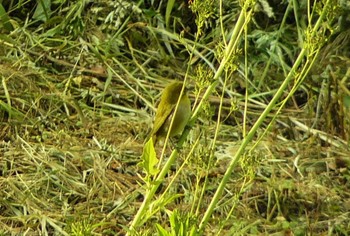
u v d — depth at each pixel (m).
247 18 6.44
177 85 8.20
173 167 10.61
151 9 13.88
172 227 6.43
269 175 10.83
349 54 13.23
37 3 14.05
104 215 9.75
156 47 13.53
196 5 6.46
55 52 12.97
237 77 12.93
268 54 13.37
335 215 10.16
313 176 10.85
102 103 12.12
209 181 10.45
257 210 10.08
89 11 13.73
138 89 12.58
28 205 9.77
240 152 6.50
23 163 10.52
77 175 10.42
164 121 8.12
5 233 9.34
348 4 13.17
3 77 11.85
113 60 13.06
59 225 9.47
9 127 11.21
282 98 12.80
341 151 11.51
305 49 6.40
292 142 11.63
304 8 13.78
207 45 13.45
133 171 10.65
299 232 9.76
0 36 12.85
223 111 12.31
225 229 9.68
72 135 11.36
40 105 11.73
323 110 12.13
